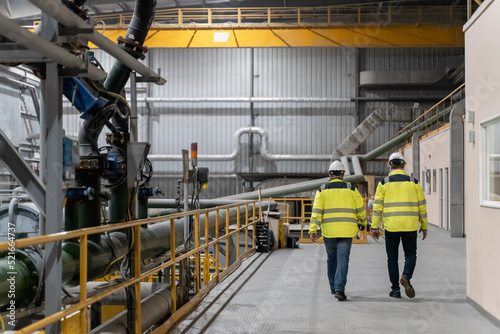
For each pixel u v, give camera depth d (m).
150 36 22.14
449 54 30.64
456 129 16.91
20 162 3.76
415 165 24.50
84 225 5.02
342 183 7.38
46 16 3.74
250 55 31.23
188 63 31.42
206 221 8.24
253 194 21.52
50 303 3.78
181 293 6.61
